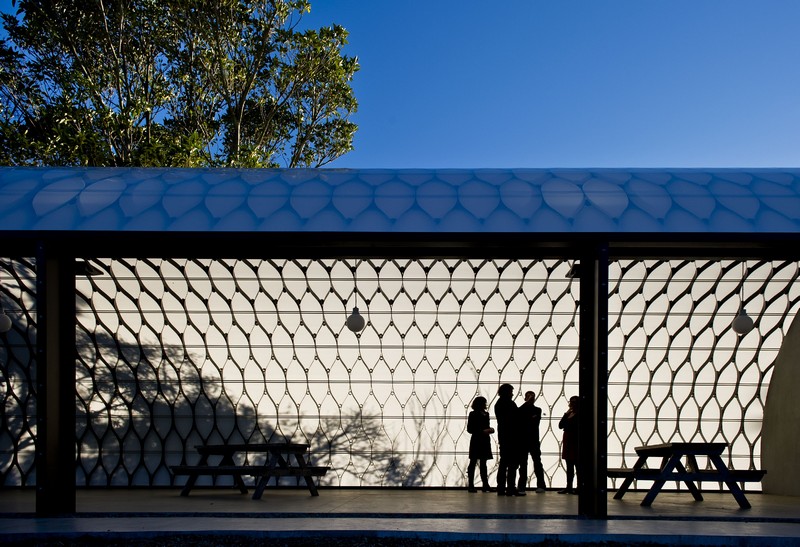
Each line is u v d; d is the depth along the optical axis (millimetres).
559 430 23703
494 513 14609
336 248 16203
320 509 15695
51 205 14875
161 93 34656
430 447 23656
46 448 14508
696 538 12070
